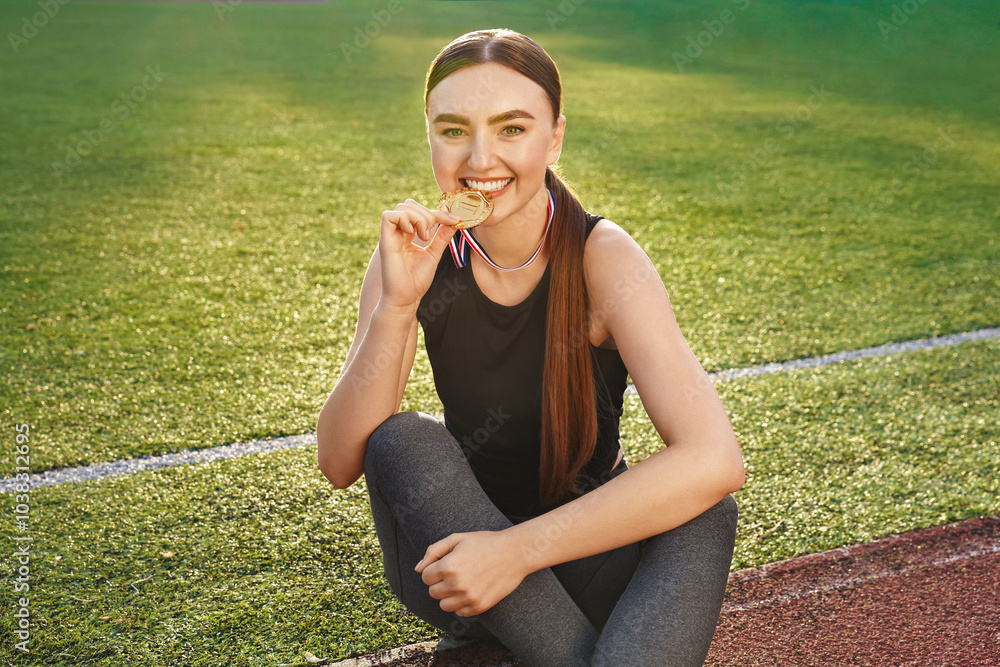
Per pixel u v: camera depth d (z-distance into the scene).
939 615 1.91
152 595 1.97
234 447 2.64
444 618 1.60
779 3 19.06
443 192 1.48
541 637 1.33
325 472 1.60
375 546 2.15
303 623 1.88
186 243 4.62
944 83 10.77
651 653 1.24
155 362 3.22
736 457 1.38
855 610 1.93
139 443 2.65
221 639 1.84
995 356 3.36
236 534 2.20
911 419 2.84
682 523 1.36
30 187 5.54
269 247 4.61
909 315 3.79
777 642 1.83
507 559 1.30
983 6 17.56
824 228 5.12
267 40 13.23
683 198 5.75
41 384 3.02
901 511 2.31
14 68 9.82
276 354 3.32
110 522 2.24
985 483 2.44
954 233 5.04
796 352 3.40
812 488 2.43
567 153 6.96
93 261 4.30
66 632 1.84
